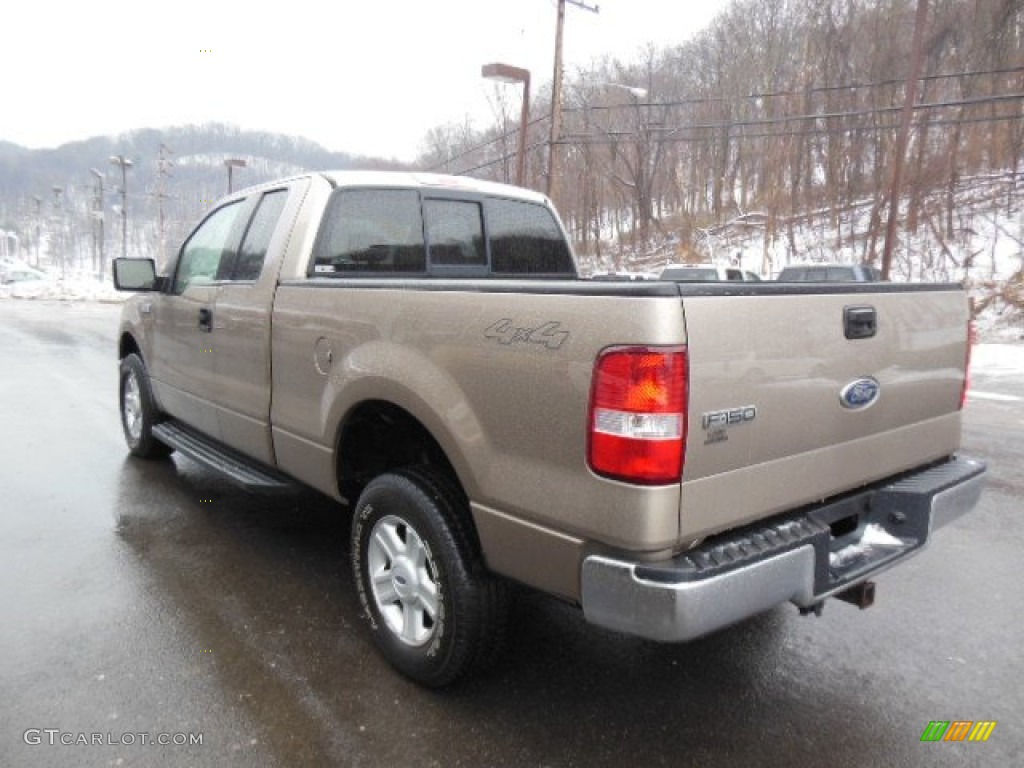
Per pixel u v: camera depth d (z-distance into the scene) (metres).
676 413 2.08
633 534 2.10
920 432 3.04
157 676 2.93
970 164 28.39
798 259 30.30
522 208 4.60
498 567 2.52
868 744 2.63
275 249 3.71
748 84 37.09
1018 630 3.48
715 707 2.83
